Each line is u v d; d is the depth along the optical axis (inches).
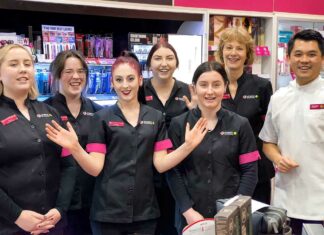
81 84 110.2
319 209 90.3
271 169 117.0
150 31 173.8
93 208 92.6
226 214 50.5
